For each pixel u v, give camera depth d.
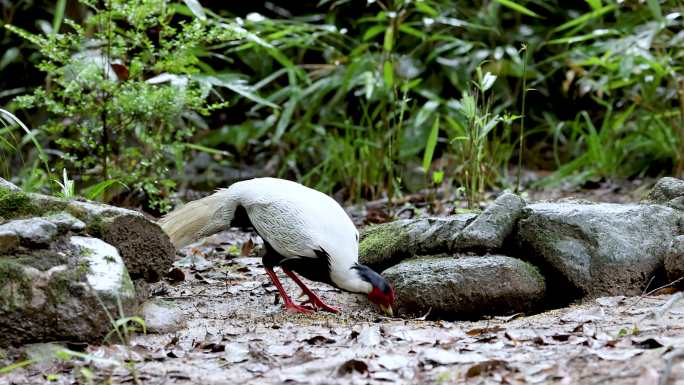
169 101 8.66
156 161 9.64
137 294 5.78
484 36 13.27
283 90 12.12
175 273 7.34
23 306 4.96
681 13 10.71
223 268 7.87
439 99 11.98
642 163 11.84
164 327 5.57
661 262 6.48
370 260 7.12
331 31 11.22
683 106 10.92
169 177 12.55
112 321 4.91
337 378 4.52
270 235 6.36
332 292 7.17
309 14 14.75
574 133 12.41
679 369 4.23
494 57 12.33
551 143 13.86
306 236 6.22
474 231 6.65
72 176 10.07
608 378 4.27
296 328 5.70
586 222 6.50
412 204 10.44
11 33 13.08
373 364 4.69
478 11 13.21
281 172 12.45
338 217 6.39
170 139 10.37
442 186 11.37
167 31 8.68
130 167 9.45
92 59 8.59
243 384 4.50
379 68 11.66
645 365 4.36
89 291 5.12
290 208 6.29
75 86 8.34
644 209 6.68
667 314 5.50
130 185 9.75
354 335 5.29
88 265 5.26
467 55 13.01
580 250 6.43
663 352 4.52
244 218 6.63
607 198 10.70
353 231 6.42
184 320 5.78
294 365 4.78
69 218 5.40
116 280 5.27
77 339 5.09
